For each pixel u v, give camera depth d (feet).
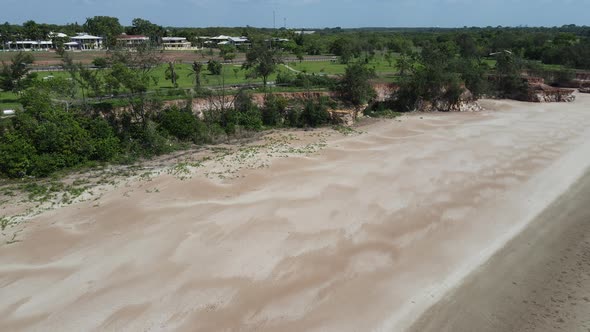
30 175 115.65
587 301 66.18
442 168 121.70
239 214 92.53
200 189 106.11
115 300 65.36
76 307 63.98
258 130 166.91
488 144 146.41
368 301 65.41
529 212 95.50
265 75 205.36
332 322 61.00
